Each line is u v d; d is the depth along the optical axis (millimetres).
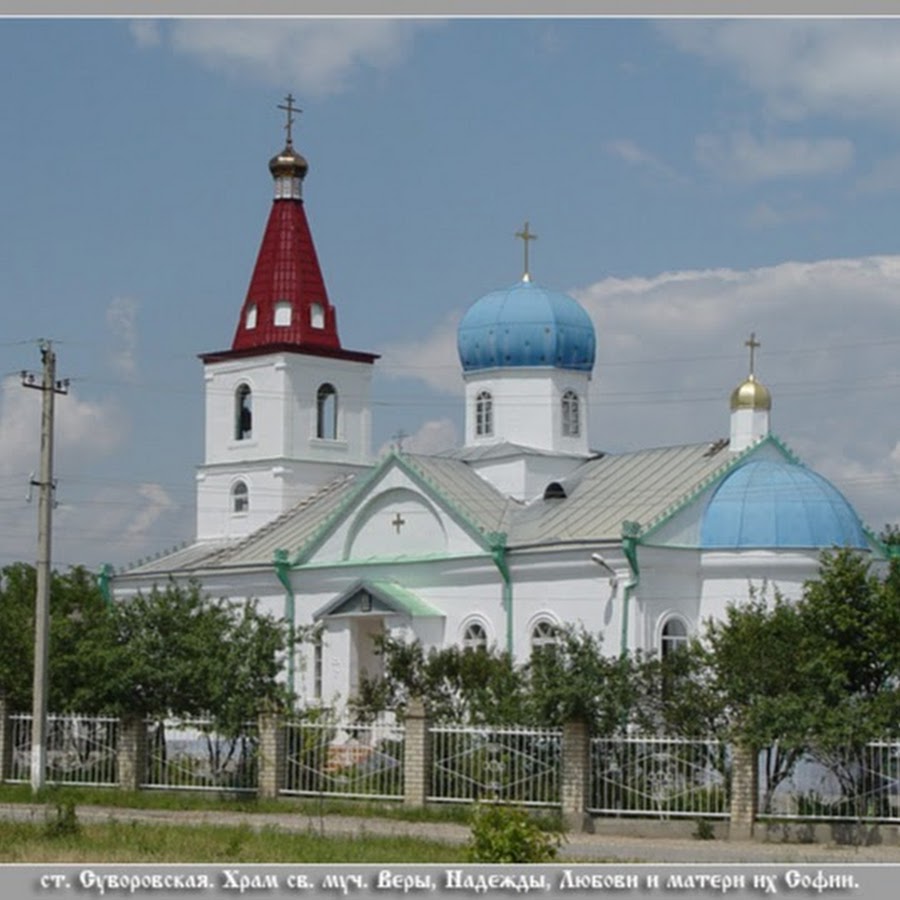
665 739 72250
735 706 73188
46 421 86812
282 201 130125
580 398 117688
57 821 63438
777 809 70562
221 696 83938
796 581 100250
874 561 104562
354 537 113375
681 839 69812
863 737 68312
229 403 129500
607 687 74000
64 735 88750
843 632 76250
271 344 126875
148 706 85938
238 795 82312
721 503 102625
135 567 127875
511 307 116938
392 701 91812
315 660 112312
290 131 130250
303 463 126875
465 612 107000
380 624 111125
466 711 81562
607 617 100188
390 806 77062
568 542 101938
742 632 76438
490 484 114500
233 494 128875
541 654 77688
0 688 91500
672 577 101188
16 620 93938
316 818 74688
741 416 106188
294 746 81562
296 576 115500
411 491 110438
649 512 102812
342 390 129375
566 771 73000
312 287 129125
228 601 96312
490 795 75188
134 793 84125
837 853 63812
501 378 116812
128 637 88375
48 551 86562
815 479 102688
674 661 76875
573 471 114938
